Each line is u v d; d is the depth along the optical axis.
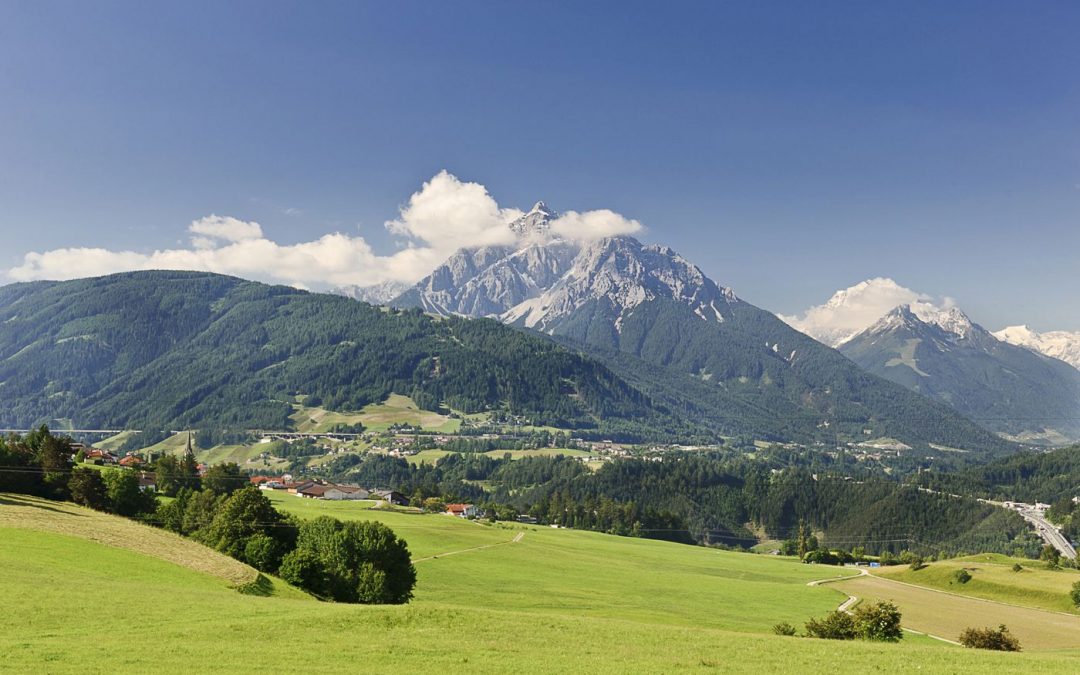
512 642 54.19
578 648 53.50
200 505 129.88
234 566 91.12
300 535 108.94
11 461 128.00
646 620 104.75
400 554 105.88
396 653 49.41
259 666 44.78
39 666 42.62
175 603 63.19
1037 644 106.75
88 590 64.69
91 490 128.62
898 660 53.78
